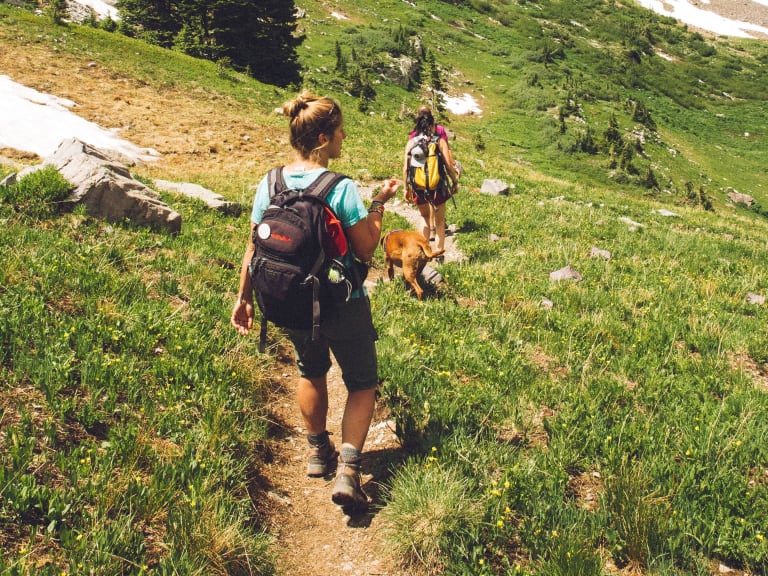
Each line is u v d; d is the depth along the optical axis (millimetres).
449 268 8656
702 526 3250
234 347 5047
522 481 3504
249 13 43594
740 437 4090
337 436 4285
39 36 28828
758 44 163625
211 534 2900
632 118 81375
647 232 12719
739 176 77312
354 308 3203
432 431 4012
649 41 137375
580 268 9102
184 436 3680
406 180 9328
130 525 2898
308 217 2926
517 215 13352
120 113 22688
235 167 19422
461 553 3014
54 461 3174
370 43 78375
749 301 8211
